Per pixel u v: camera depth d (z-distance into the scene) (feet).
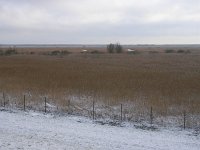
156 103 69.15
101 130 47.70
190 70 156.56
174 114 61.46
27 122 52.44
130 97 77.36
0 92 82.84
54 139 42.34
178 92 86.43
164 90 89.76
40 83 100.01
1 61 219.82
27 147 39.09
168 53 389.80
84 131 46.75
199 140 43.24
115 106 69.15
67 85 96.78
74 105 69.41
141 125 52.85
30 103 70.74
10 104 69.92
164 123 54.85
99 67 172.04
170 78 119.34
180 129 50.60
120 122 54.90
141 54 357.00
